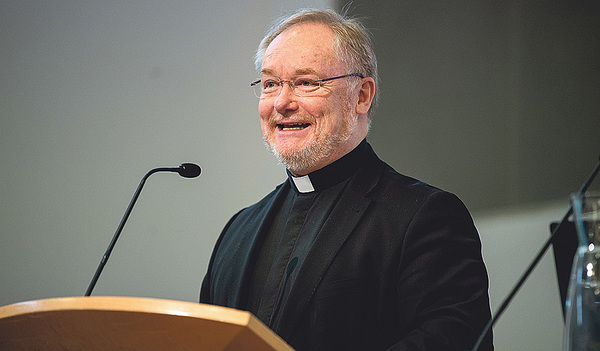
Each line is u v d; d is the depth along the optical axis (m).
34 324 2.37
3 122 8.98
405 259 4.14
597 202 2.38
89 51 9.11
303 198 4.71
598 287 2.30
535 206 8.70
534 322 8.27
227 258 4.85
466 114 9.05
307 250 4.43
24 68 9.06
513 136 8.89
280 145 4.65
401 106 9.14
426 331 3.76
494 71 9.00
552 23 8.89
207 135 9.08
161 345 2.31
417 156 9.06
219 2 9.20
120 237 8.90
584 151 8.71
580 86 8.77
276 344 2.25
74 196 8.95
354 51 4.74
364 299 4.16
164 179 9.00
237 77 9.11
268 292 4.43
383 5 9.20
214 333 2.23
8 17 9.08
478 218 8.84
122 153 9.02
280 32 4.82
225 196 8.98
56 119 9.04
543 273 8.38
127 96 9.09
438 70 9.14
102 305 2.23
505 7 9.01
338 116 4.62
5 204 8.88
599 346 2.25
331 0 9.05
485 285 4.06
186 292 8.87
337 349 4.09
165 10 9.19
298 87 4.62
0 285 8.79
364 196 4.50
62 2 9.15
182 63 9.15
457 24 9.15
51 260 8.85
